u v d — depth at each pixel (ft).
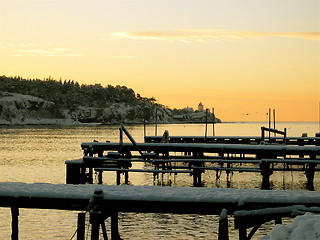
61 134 549.13
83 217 37.91
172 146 82.69
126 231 59.26
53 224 64.85
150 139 131.03
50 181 123.44
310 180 87.25
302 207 32.19
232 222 63.52
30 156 220.02
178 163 120.67
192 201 36.88
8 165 170.19
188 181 100.99
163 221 64.44
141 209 37.58
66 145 323.57
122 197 37.58
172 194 38.47
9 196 40.06
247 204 34.12
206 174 111.04
